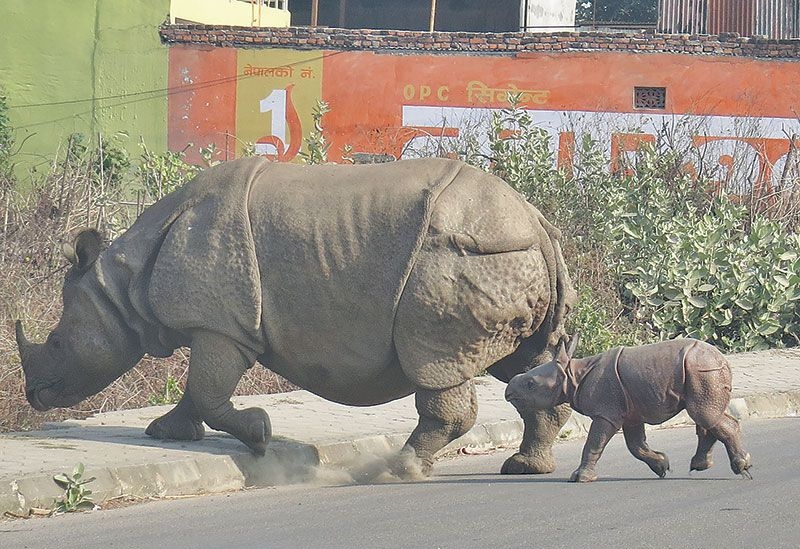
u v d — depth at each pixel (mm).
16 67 59500
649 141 44562
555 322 18078
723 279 32750
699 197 37812
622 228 34000
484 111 56562
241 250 17500
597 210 34906
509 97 37531
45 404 19188
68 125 59375
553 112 56375
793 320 34031
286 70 58125
